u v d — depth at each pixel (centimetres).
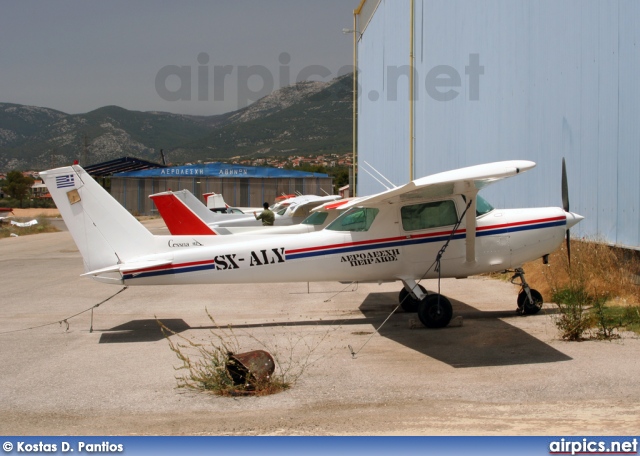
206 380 650
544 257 981
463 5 1725
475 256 943
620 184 1023
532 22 1327
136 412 584
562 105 1212
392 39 2653
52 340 903
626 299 954
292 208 2352
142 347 845
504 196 1550
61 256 2344
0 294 1384
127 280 932
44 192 12562
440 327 901
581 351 728
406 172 2386
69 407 604
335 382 655
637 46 966
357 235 939
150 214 6331
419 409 562
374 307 1095
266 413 569
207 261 937
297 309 1098
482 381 635
